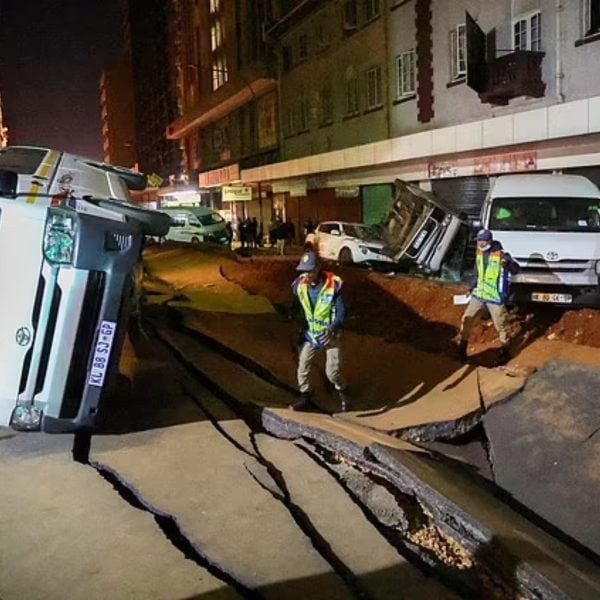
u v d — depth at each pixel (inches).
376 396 377.1
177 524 211.6
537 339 447.5
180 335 551.8
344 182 1334.9
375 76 1239.5
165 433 297.1
